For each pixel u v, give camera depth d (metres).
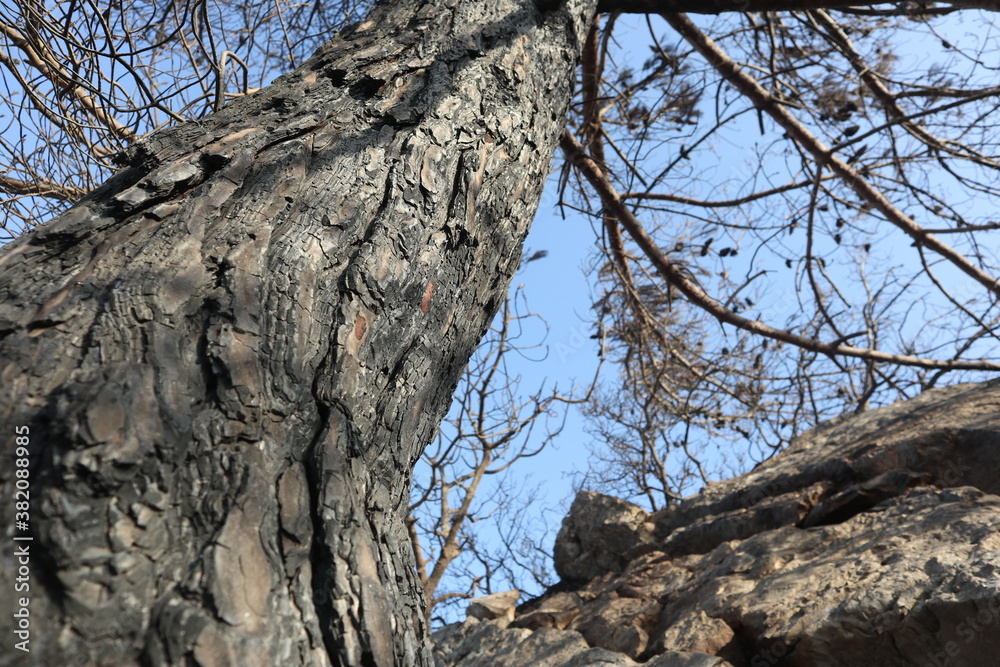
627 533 5.43
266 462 0.95
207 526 0.86
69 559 0.74
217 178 1.29
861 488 4.18
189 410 0.92
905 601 2.79
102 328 0.94
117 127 3.65
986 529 3.11
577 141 6.08
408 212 1.41
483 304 1.65
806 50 6.23
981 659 2.58
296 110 1.59
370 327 1.22
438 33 2.00
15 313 0.95
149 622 0.76
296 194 1.31
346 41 2.00
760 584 3.71
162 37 4.18
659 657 3.46
